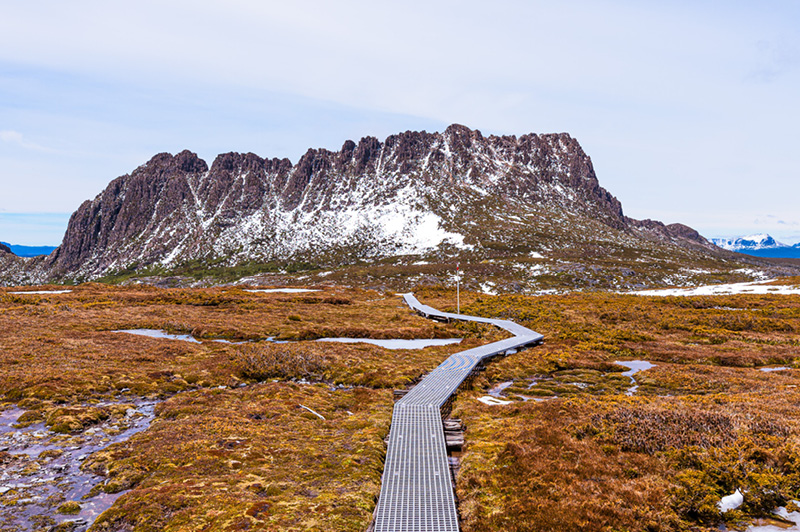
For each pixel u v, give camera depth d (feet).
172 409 86.17
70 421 76.23
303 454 64.85
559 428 70.03
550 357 143.23
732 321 205.46
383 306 280.72
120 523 46.32
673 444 58.95
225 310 230.89
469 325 208.85
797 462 50.62
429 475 57.47
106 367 112.27
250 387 107.76
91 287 306.76
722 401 81.25
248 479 56.13
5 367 104.68
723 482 49.98
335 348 148.46
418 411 84.99
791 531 42.06
